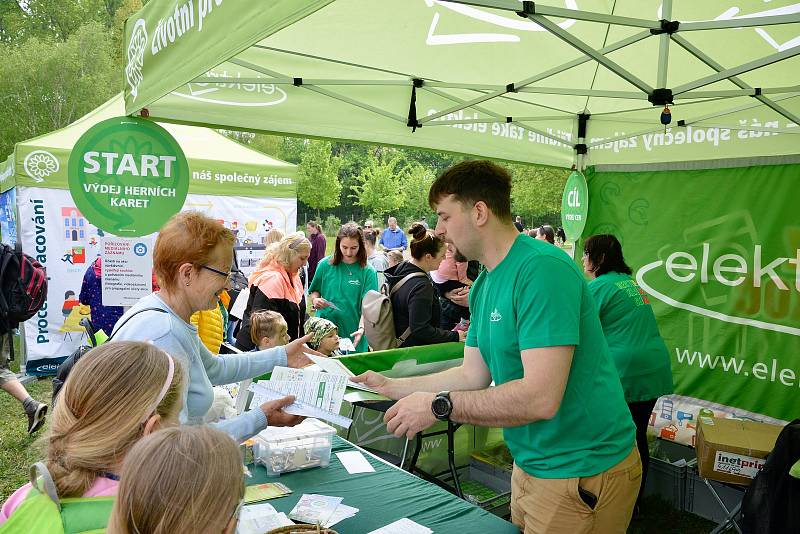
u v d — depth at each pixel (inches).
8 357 186.5
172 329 62.7
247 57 118.0
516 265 66.1
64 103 1045.2
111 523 32.2
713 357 162.4
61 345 246.7
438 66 129.6
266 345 123.7
